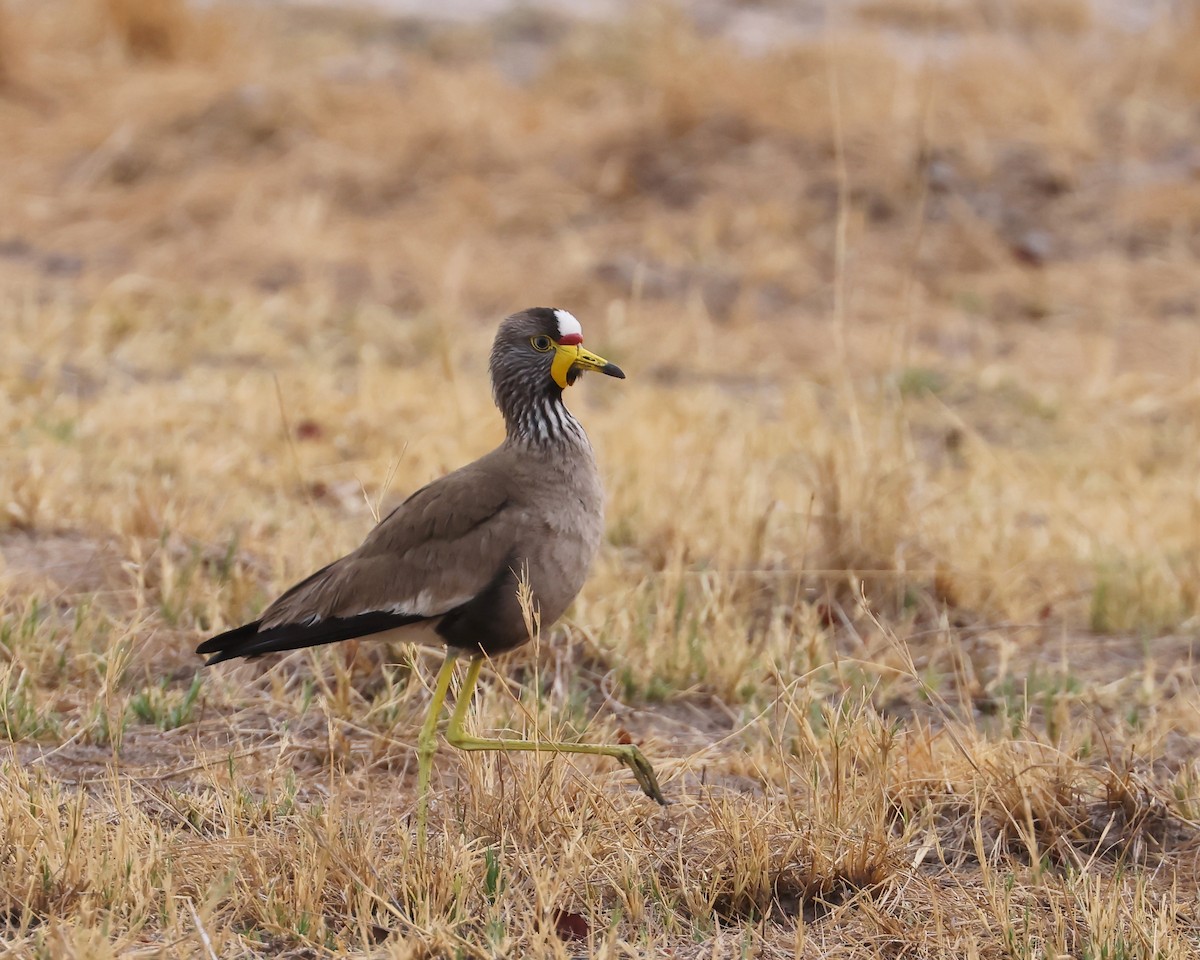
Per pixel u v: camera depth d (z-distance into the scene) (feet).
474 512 29.12
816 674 37.45
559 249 76.59
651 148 82.69
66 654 35.70
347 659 36.65
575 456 29.96
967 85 85.35
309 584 30.01
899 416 46.50
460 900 26.02
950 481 52.37
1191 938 26.45
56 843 26.55
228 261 73.97
